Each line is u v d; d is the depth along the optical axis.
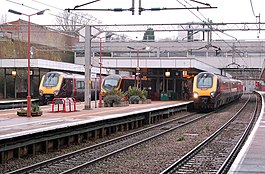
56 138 22.67
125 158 19.95
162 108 41.53
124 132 31.73
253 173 14.52
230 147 23.80
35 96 70.75
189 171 16.84
